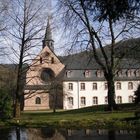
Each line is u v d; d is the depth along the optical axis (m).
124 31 36.03
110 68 37.78
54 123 30.19
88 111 42.69
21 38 38.19
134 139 17.38
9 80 41.06
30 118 35.59
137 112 27.50
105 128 25.02
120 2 12.04
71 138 19.44
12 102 39.06
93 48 36.66
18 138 20.30
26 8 38.19
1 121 33.19
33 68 39.91
